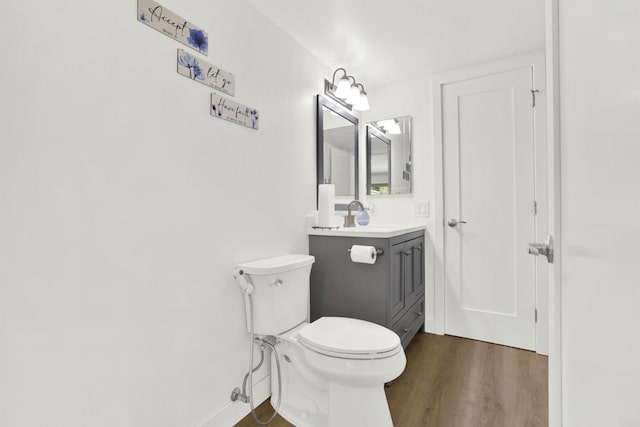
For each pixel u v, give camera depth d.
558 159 0.63
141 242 1.11
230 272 1.48
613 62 0.29
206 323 1.35
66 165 0.92
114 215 1.04
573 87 0.47
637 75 0.23
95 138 0.98
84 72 0.96
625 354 0.26
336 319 1.63
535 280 2.17
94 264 0.98
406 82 2.66
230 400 1.46
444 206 2.49
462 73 2.41
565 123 0.55
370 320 1.87
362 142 2.84
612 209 0.29
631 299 0.25
